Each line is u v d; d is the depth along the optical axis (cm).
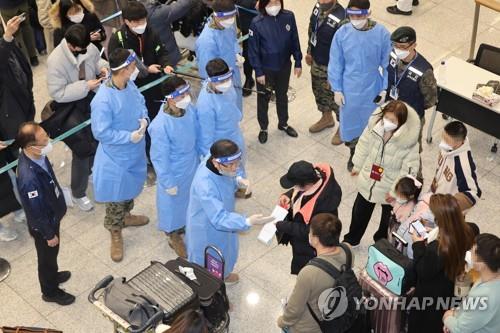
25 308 561
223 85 543
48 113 616
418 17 901
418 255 451
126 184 577
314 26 667
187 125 538
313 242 423
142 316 421
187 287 444
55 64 587
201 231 515
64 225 634
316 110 759
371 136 537
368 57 621
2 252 610
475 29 787
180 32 734
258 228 624
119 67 525
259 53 664
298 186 470
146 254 607
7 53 572
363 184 551
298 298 418
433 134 721
